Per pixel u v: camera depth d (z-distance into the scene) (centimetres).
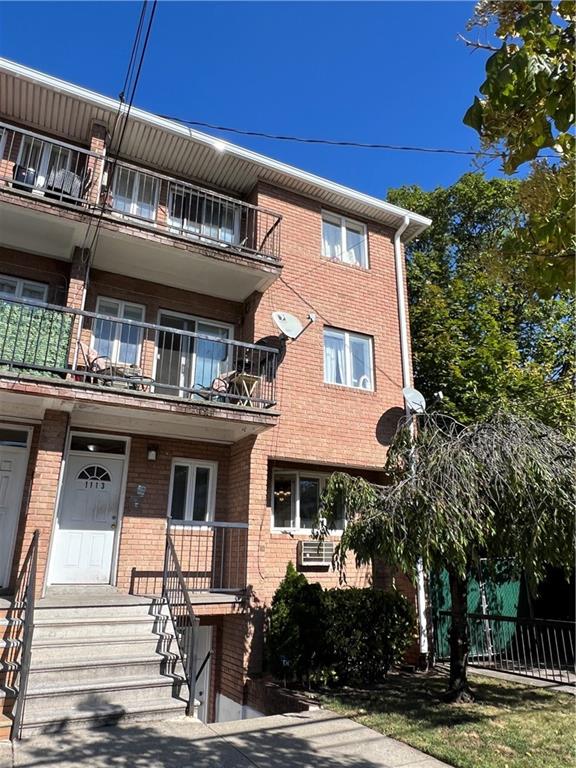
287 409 978
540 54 297
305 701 678
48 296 916
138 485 917
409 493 640
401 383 1130
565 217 308
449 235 1878
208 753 483
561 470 631
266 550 913
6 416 838
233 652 845
